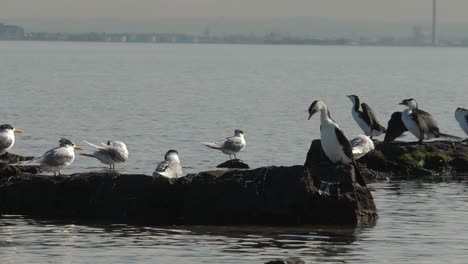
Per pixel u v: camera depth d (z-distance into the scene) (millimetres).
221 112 56500
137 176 23406
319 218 22469
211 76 113312
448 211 24156
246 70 136875
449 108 62219
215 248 19859
